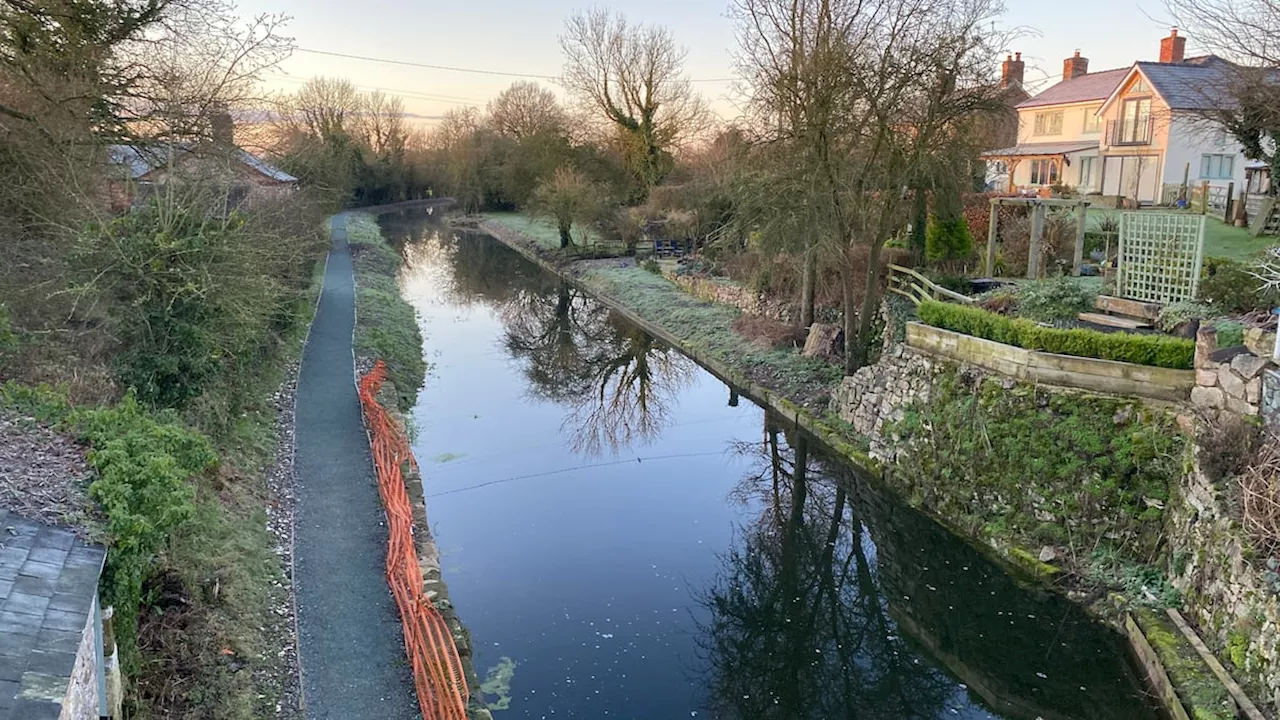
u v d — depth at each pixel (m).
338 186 43.09
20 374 10.36
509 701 9.55
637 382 23.84
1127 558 11.22
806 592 13.20
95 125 14.95
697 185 39.47
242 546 10.43
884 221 18.08
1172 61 33.25
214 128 16.28
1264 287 10.94
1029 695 10.32
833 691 10.73
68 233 12.65
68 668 4.43
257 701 7.95
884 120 16.91
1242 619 8.75
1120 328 13.27
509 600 11.86
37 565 5.38
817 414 18.53
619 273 38.28
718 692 10.32
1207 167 29.73
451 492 15.84
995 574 12.08
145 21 14.81
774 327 24.03
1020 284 16.89
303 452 14.79
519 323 32.16
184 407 12.13
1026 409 12.65
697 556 13.52
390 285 36.00
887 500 15.02
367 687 8.33
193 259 11.98
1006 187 35.22
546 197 46.22
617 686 9.95
